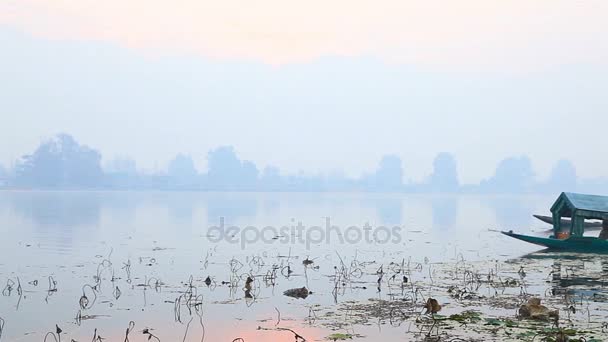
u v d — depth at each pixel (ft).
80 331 40.42
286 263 73.77
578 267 69.87
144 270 66.80
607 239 84.02
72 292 53.78
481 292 53.67
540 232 127.65
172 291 54.34
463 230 131.64
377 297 51.39
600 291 53.98
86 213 178.50
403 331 39.27
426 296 51.85
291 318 43.52
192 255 80.74
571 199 85.46
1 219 150.00
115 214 175.32
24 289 55.06
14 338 38.78
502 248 93.15
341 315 44.32
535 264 72.84
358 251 88.33
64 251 84.38
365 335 38.37
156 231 118.11
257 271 66.85
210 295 52.49
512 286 56.80
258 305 48.16
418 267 70.79
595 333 38.11
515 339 36.83
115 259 76.13
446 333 38.50
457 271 67.21
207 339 38.40
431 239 109.19
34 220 147.33
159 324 42.22
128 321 42.96
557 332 38.04
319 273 65.87
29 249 86.48
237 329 40.65
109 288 55.67
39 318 43.93
